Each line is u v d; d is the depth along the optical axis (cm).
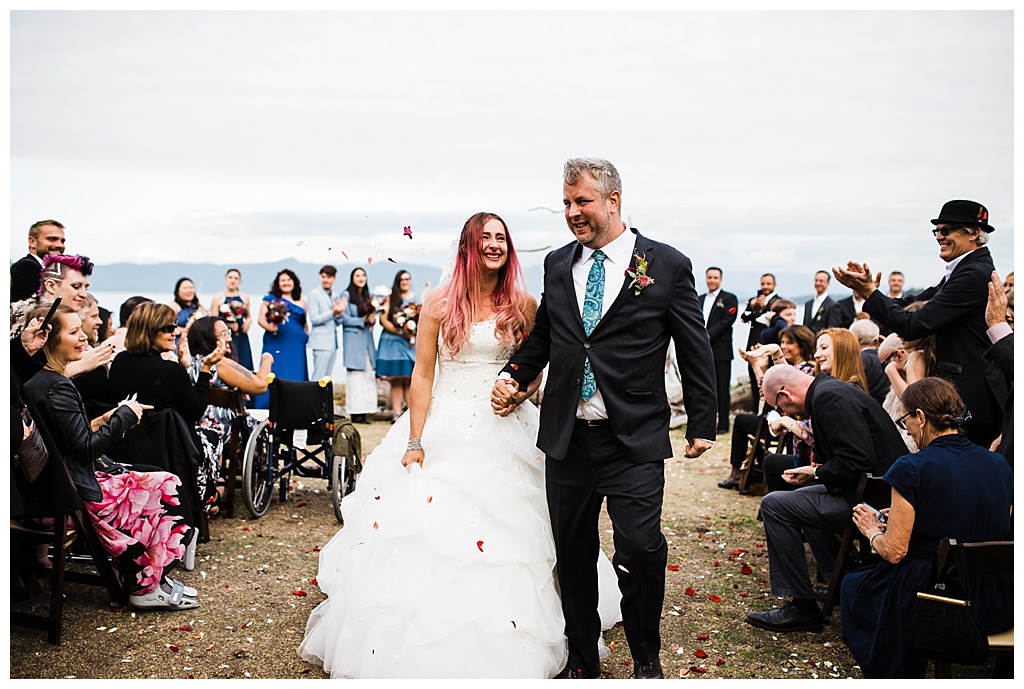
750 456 629
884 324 436
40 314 338
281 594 421
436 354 357
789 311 939
